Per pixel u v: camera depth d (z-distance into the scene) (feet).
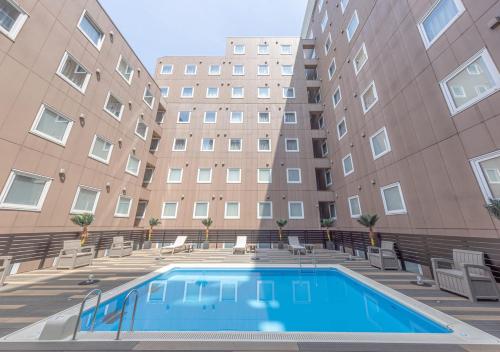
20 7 23.11
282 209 50.65
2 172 21.25
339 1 46.37
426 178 23.52
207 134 57.06
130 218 42.96
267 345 9.69
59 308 14.32
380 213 31.53
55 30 27.14
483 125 18.04
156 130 54.13
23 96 23.26
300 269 27.91
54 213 26.71
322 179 57.98
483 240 17.71
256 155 55.06
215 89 61.77
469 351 9.23
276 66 63.72
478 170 18.39
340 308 16.72
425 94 23.73
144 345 9.50
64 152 28.30
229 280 24.22
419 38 24.54
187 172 53.72
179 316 14.97
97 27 34.53
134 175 44.42
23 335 10.60
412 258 25.09
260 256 36.19
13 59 22.35
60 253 26.00
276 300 18.47
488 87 17.72
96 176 34.04
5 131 21.56
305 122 57.62
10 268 21.88
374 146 33.55
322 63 58.03
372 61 33.86
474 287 15.67
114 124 38.47
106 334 10.64
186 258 34.24
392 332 12.17
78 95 30.66
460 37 19.94
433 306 14.65
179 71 63.46
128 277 22.34
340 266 27.99
